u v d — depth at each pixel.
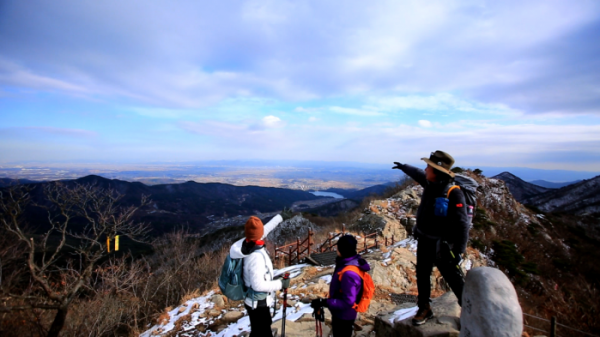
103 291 9.76
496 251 14.95
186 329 6.15
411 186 21.92
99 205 8.22
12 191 6.41
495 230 17.78
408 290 7.46
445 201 2.83
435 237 2.93
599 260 18.78
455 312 3.29
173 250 18.39
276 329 4.43
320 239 16.23
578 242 22.38
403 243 12.05
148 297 11.48
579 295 11.55
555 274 15.98
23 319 7.35
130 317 8.94
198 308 7.21
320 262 10.45
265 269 3.10
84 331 7.87
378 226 14.94
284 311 3.59
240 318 6.20
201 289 12.34
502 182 25.03
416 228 3.20
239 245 3.10
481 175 25.80
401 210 17.55
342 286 2.83
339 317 2.91
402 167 3.47
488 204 22.34
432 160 2.94
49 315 8.08
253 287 3.01
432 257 3.03
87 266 7.14
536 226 22.42
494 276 2.14
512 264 13.89
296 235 28.19
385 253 10.52
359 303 2.89
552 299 10.35
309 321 4.97
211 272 14.98
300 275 9.05
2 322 6.86
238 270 3.10
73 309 8.54
